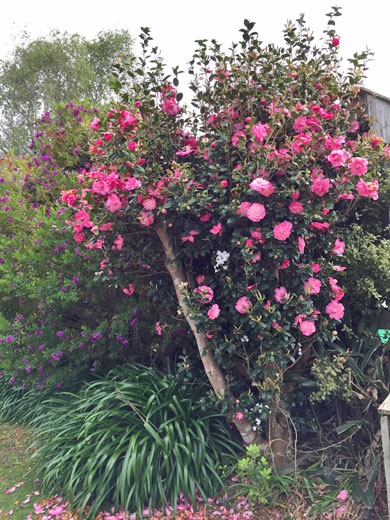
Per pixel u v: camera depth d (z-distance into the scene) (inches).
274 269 95.6
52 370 139.5
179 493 98.3
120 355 142.9
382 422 77.8
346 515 88.0
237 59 98.2
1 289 146.6
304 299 93.4
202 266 109.6
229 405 101.1
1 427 157.5
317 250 104.3
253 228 89.4
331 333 99.7
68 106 190.1
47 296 134.7
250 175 87.3
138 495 95.3
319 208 90.4
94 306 147.0
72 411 118.1
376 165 111.8
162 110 101.7
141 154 95.7
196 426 105.1
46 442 117.3
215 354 99.1
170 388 114.3
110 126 96.7
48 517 98.1
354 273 107.7
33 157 194.9
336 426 106.7
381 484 91.5
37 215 159.3
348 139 118.4
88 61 463.2
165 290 119.7
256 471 92.6
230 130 95.3
